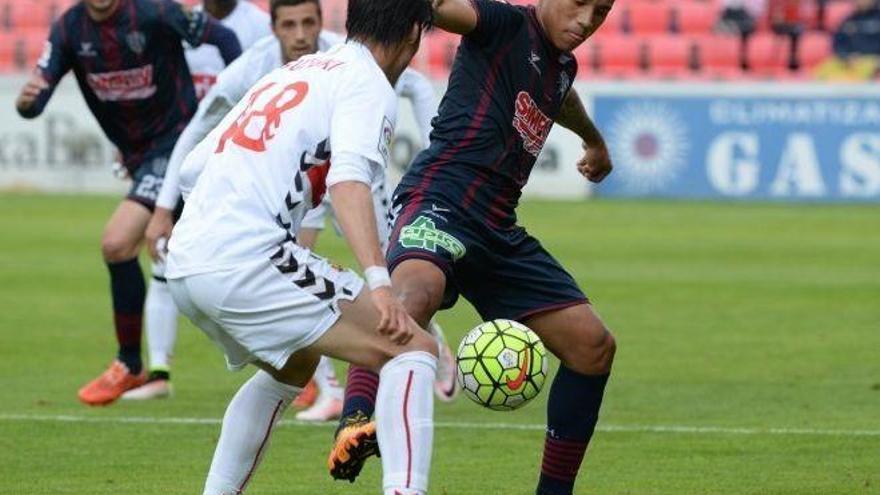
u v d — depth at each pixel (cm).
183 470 2455
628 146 7769
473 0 2055
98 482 2364
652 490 2333
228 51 3136
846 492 2314
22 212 6894
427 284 1975
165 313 3127
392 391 1781
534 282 2097
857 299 4675
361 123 1780
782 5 8806
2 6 9181
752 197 7700
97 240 5972
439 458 2570
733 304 4562
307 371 1945
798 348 3812
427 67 8494
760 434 2773
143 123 3131
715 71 8856
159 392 3133
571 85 2159
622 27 9144
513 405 1962
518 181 2119
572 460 2131
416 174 2100
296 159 1809
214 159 1845
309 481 2391
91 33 3069
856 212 7244
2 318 4234
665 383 3328
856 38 8412
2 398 3111
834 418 2930
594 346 2084
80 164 7769
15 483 2352
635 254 5712
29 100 3064
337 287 1798
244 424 1956
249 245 1778
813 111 7612
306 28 2767
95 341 3888
